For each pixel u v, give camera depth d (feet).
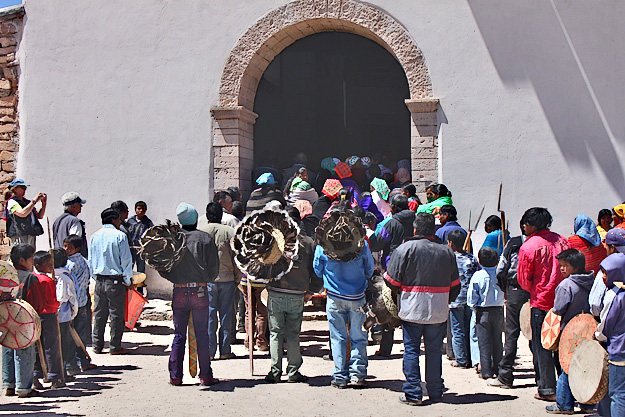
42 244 36.68
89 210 36.47
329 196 32.37
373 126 58.90
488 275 22.89
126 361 26.11
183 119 35.99
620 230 17.74
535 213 20.43
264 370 24.44
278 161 46.68
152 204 36.06
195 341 22.43
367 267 22.03
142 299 27.81
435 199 29.99
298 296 22.49
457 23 34.01
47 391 21.65
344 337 21.99
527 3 33.60
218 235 26.30
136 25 36.40
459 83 33.94
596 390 16.62
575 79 33.27
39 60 37.09
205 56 35.86
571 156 33.19
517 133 33.53
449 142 33.94
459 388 22.03
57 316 21.97
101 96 36.58
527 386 22.26
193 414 19.01
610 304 16.38
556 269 19.83
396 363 25.44
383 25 34.50
